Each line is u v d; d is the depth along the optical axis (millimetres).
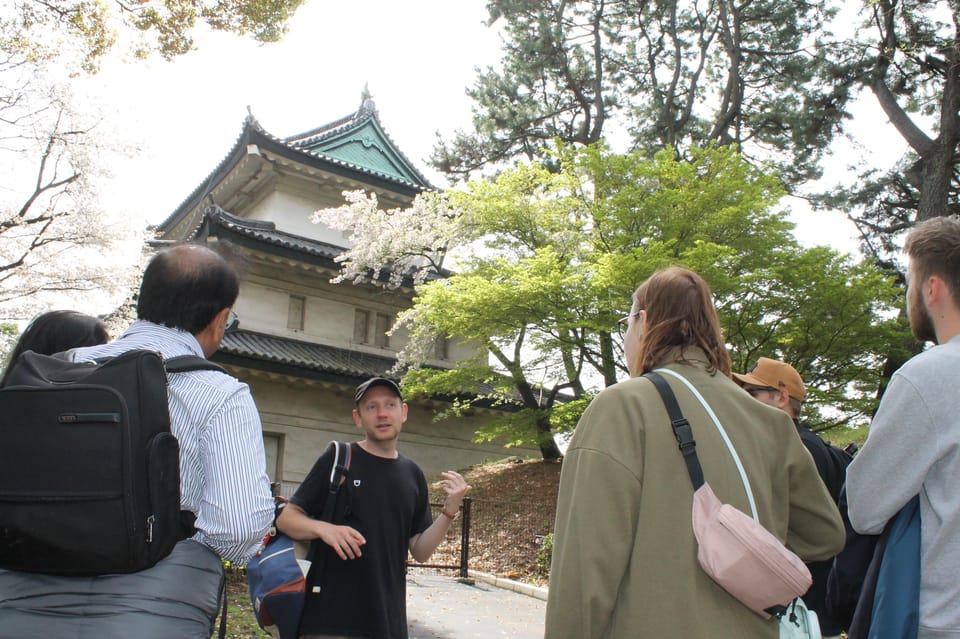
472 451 24562
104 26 9664
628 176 14289
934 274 2248
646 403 1974
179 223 28750
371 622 3357
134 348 2143
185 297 2250
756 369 3936
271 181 24109
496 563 12742
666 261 11984
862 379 14266
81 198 15781
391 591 3471
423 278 19641
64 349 2791
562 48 26922
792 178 24125
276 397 21125
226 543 2020
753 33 25266
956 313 2215
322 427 21766
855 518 2178
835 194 21406
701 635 1737
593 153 14062
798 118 22703
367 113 27500
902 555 2084
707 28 26750
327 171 23984
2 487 1793
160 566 1933
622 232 14070
